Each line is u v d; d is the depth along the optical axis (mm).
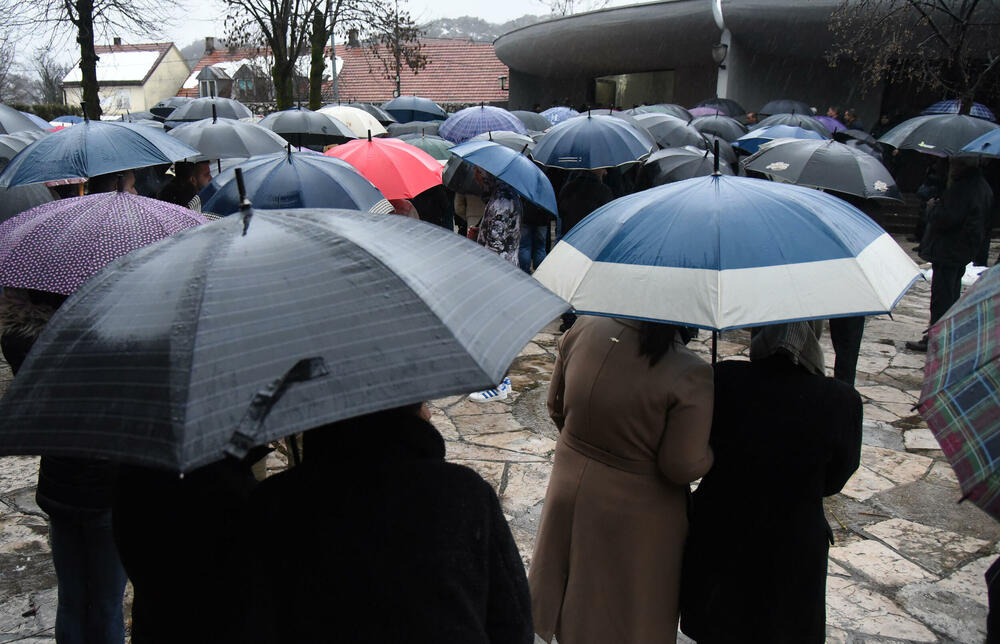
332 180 4227
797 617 2287
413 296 1288
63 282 2182
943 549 3980
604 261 2248
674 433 2324
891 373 6809
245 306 1236
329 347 1199
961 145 8078
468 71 36375
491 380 1212
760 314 2014
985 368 1641
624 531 2430
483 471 4758
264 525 1360
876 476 4805
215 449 1082
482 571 1360
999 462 1506
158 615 1438
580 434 2531
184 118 11359
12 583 3555
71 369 1262
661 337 2326
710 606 2389
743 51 19812
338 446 1372
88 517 2281
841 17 14172
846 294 2041
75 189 5965
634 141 7383
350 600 1301
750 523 2295
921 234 11883
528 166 5836
